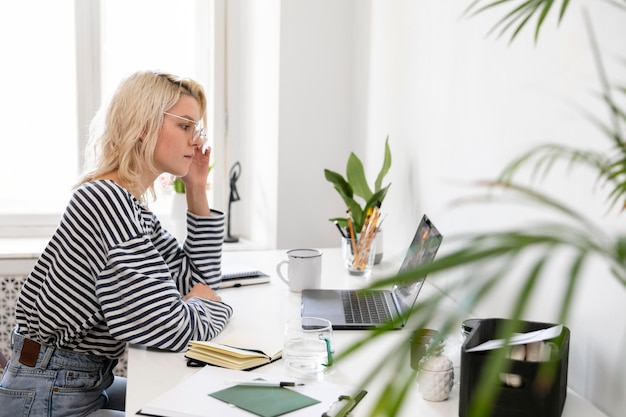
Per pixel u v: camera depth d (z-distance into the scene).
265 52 2.85
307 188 2.82
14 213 2.99
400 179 2.31
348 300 1.77
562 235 0.48
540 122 1.40
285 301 1.82
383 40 2.43
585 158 0.80
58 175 3.05
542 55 1.39
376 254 2.20
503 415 1.04
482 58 1.67
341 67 2.78
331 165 2.83
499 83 1.58
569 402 1.19
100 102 2.98
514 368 1.03
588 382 1.25
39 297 1.55
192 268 1.89
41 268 1.58
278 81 2.72
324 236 2.86
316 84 2.77
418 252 1.74
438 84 1.96
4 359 1.96
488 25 1.63
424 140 2.08
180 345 1.45
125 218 1.51
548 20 1.37
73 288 1.53
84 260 1.52
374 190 2.45
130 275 1.46
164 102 1.65
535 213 1.41
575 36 1.27
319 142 2.80
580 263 0.45
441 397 1.17
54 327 1.55
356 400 1.14
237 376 1.28
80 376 1.59
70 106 3.02
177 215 2.66
